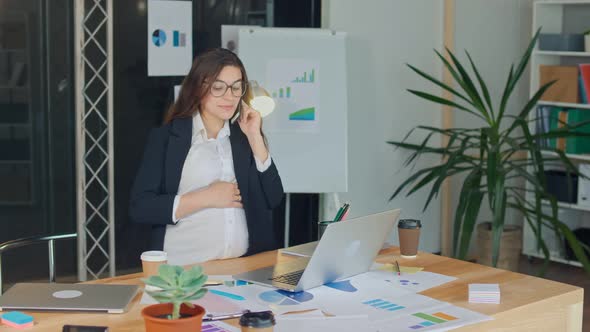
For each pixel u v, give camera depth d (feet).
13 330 7.01
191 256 10.47
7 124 14.79
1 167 14.82
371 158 18.90
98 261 15.94
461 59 19.81
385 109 18.99
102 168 15.83
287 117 16.14
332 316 7.45
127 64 15.78
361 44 18.33
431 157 20.13
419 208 19.98
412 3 19.10
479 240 18.16
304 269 8.82
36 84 14.97
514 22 20.66
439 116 20.10
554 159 16.48
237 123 10.94
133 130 16.03
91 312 7.48
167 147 10.54
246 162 10.75
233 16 16.90
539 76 19.86
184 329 6.08
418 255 9.86
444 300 7.97
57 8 15.02
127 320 7.30
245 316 6.51
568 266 20.08
